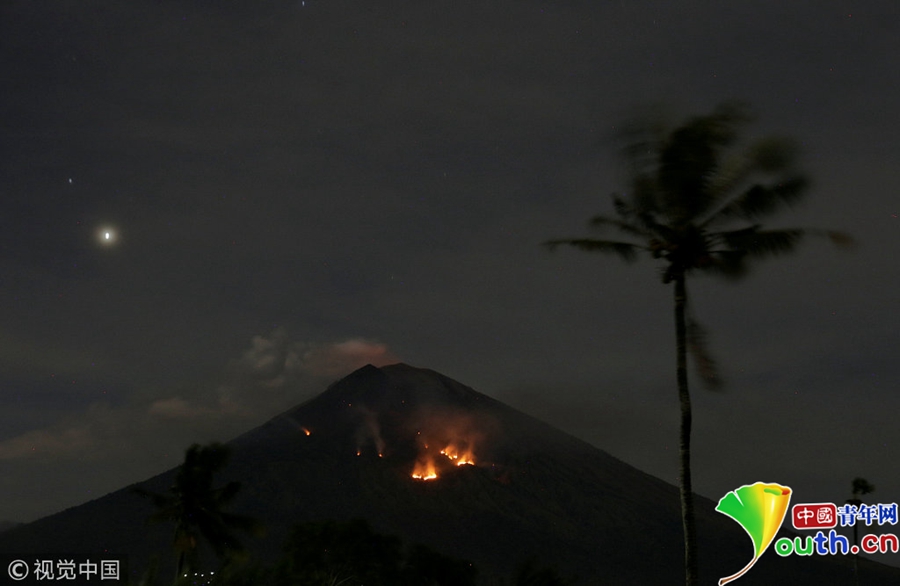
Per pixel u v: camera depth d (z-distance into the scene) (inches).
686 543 1323.8
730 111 1240.8
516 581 3211.1
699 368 1339.8
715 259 1321.4
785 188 1261.1
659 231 1336.1
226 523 2386.8
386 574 3464.6
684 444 1347.2
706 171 1289.4
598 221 1353.3
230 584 904.3
